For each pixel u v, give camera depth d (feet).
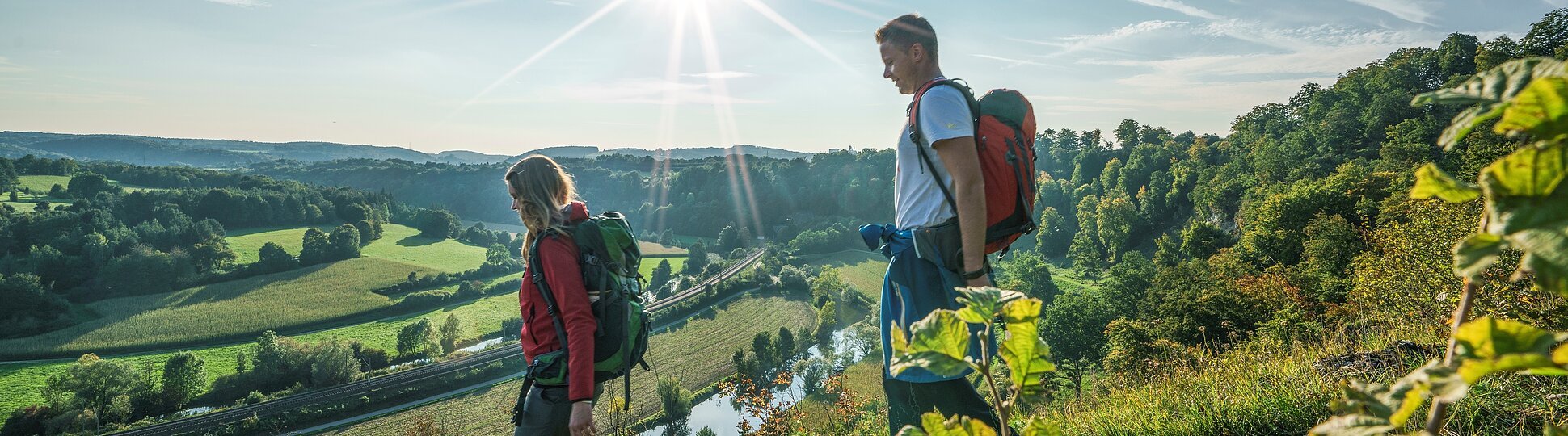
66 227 459.73
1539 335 1.54
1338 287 91.40
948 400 7.25
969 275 6.81
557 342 9.27
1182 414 11.49
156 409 248.52
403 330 309.22
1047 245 378.53
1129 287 166.09
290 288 410.93
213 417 237.45
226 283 416.67
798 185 650.02
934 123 7.01
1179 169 341.41
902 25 7.94
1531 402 8.31
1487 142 83.92
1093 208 367.86
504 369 266.77
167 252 443.32
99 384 243.19
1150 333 90.94
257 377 262.26
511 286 438.40
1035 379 2.44
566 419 9.16
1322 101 337.31
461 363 279.08
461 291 411.34
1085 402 15.88
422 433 44.09
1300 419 10.21
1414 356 11.34
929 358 2.47
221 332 339.57
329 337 334.44
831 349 263.49
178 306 374.02
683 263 500.33
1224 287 92.53
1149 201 347.56
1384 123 268.41
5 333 322.34
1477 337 1.61
